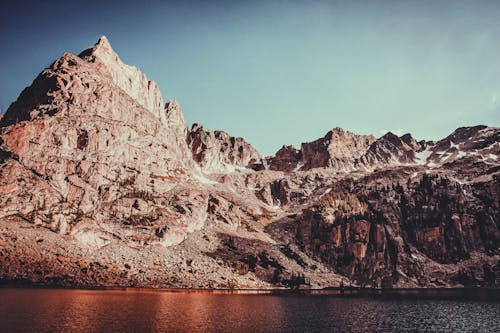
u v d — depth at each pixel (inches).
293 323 2529.5
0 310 2249.0
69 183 4837.6
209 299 3612.2
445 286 6338.6
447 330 2474.2
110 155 5649.6
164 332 1991.9
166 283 4350.4
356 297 4503.0
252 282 5364.2
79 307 2518.5
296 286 5718.5
